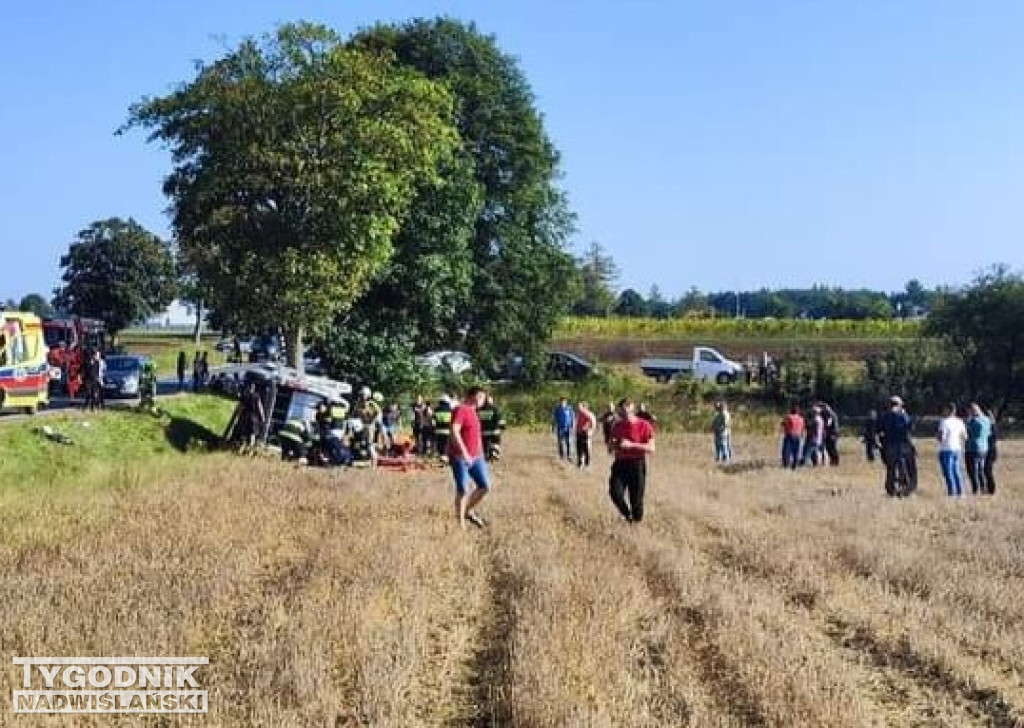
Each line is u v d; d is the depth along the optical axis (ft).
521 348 204.23
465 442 59.67
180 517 58.59
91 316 307.58
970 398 195.42
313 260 132.05
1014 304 189.57
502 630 36.65
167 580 40.55
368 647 31.68
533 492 79.41
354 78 132.05
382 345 164.96
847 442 156.25
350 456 106.42
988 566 49.96
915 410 198.80
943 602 41.86
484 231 193.88
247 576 42.39
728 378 225.15
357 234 132.57
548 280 201.98
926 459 131.85
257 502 66.90
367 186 131.34
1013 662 33.86
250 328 141.59
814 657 32.96
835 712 27.73
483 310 195.52
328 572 42.98
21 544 49.60
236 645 32.96
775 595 41.88
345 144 131.13
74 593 38.09
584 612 37.11
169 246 317.83
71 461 90.58
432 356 196.03
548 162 199.82
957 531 61.52
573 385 207.82
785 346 266.77
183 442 112.68
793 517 67.21
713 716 27.71
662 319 313.94
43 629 33.17
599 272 413.39
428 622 37.04
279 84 130.72
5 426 90.94
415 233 165.17
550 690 27.99
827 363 206.69
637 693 29.35
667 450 143.74
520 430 185.26
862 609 40.37
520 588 41.78
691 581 43.32
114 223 310.86
